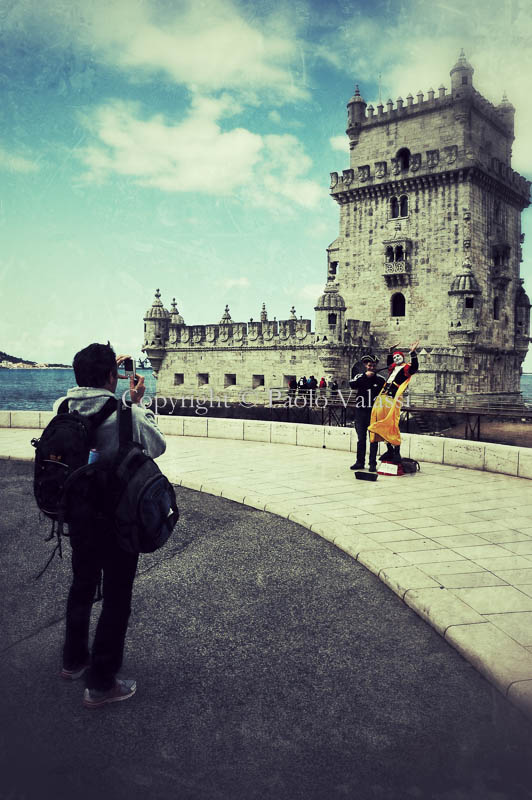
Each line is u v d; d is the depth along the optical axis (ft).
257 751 8.96
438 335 142.31
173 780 8.10
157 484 9.96
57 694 10.68
